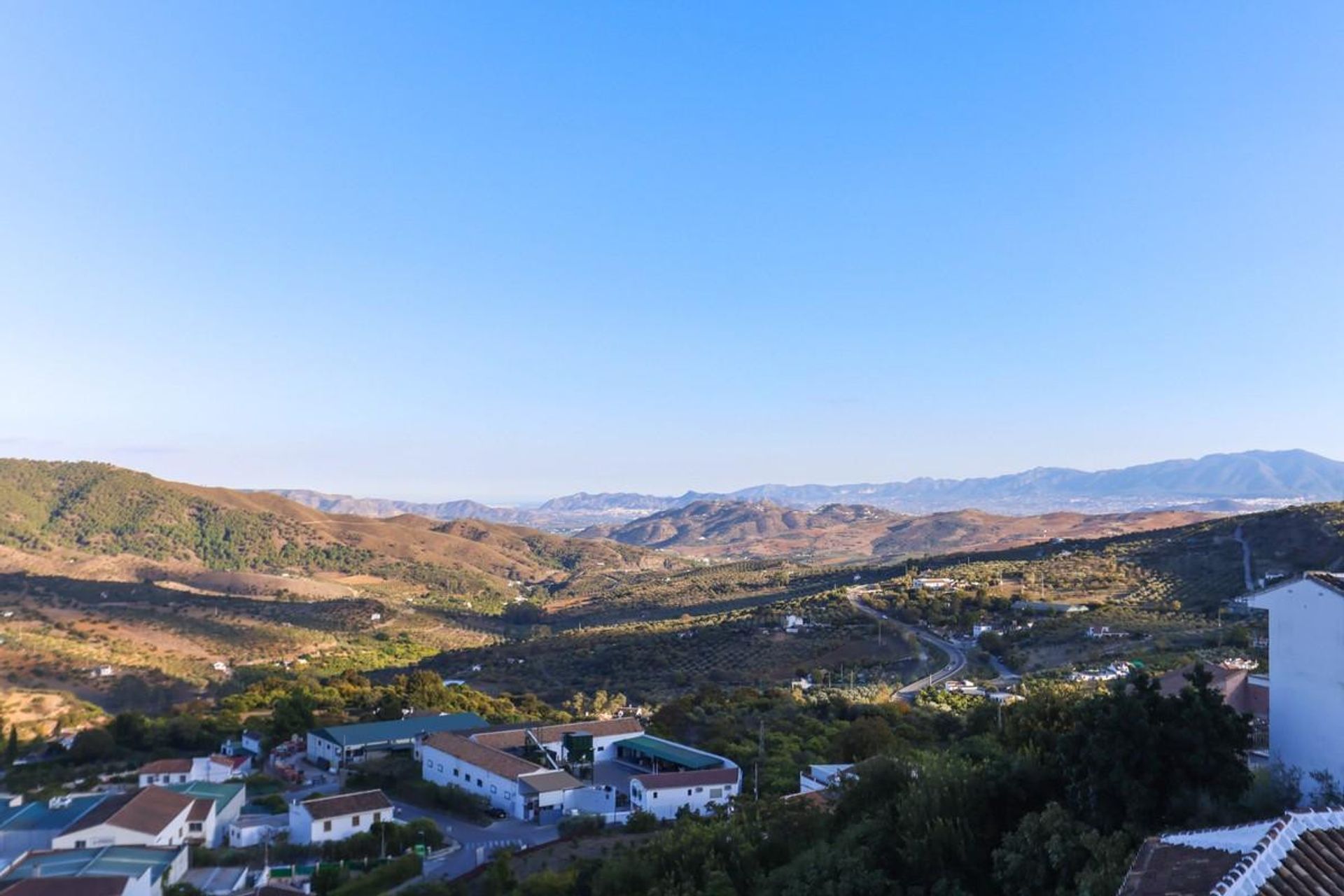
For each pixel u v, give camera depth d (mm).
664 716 86750
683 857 35375
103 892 45656
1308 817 16422
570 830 58688
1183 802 22781
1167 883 16438
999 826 26547
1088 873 19906
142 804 60438
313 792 74500
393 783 76375
